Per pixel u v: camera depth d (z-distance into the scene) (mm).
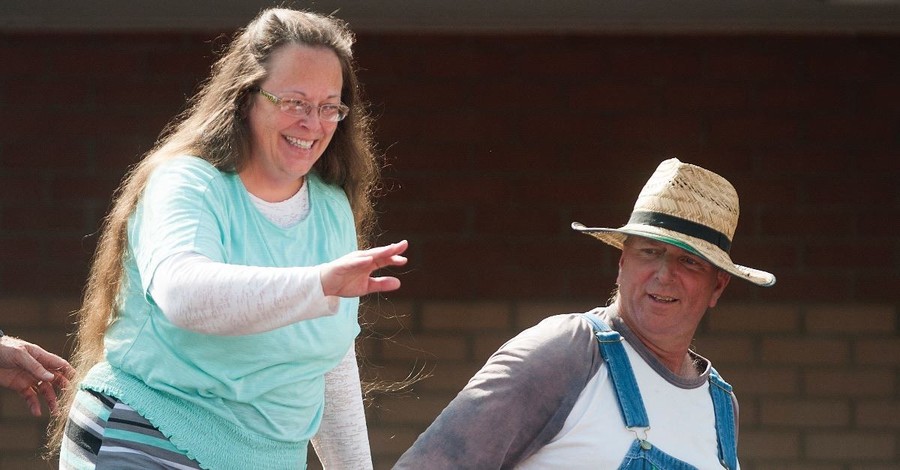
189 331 10148
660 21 24531
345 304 11312
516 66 24922
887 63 24922
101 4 24047
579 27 24797
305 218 11312
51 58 25172
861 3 22844
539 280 24891
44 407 25234
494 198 24953
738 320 25141
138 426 10344
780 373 25125
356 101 11758
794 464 25078
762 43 24953
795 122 24969
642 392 10641
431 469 10156
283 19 10891
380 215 24906
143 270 9820
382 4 23234
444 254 24938
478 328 24922
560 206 24891
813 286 25031
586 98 24922
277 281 8828
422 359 24953
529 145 24906
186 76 25078
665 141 24891
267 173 10930
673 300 10852
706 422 10977
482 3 23203
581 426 10414
